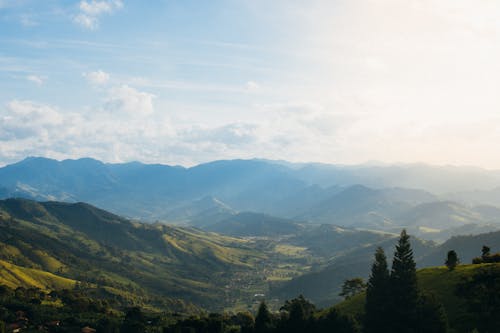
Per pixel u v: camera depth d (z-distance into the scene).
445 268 163.75
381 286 125.81
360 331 127.69
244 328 155.00
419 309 117.31
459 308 123.75
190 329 175.00
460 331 111.50
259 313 148.50
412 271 121.81
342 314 131.12
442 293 136.62
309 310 194.38
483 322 111.94
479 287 119.94
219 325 186.12
